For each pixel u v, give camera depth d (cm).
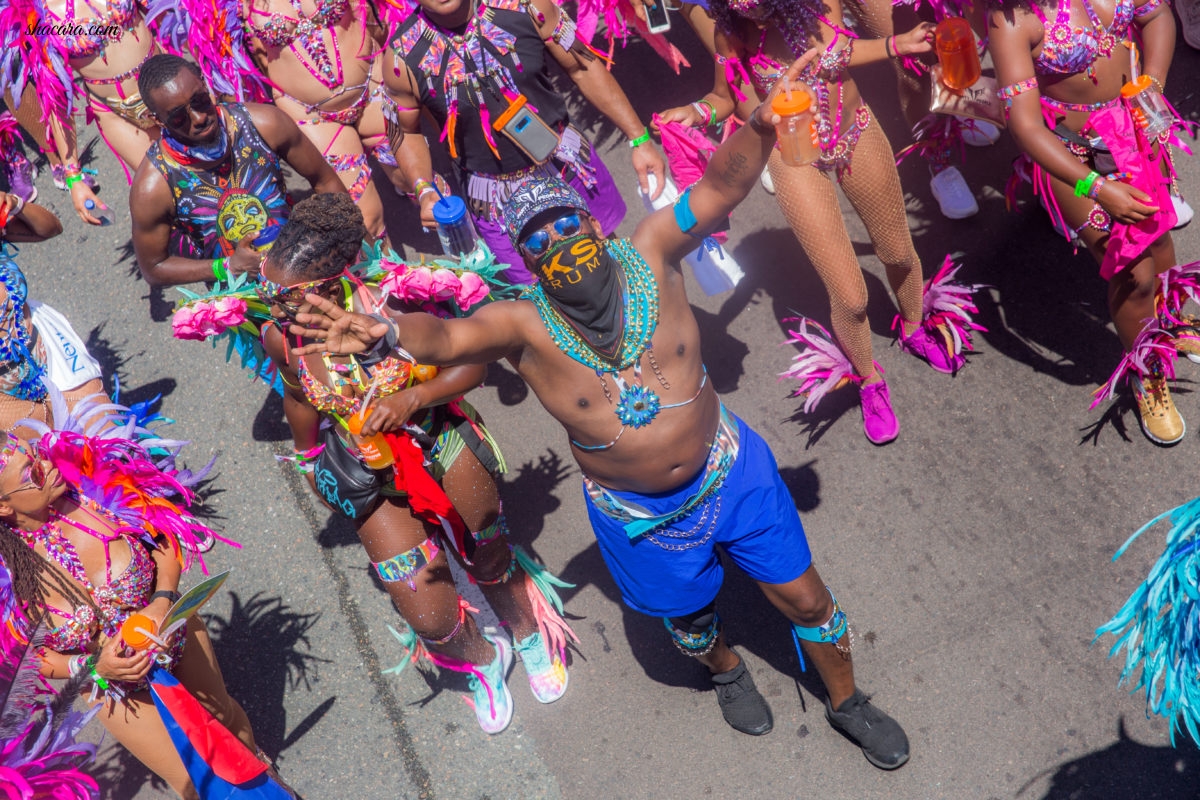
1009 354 438
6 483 286
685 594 320
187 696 309
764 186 508
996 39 344
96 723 405
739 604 399
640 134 390
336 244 281
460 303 323
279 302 287
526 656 389
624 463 289
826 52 347
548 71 379
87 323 541
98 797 387
